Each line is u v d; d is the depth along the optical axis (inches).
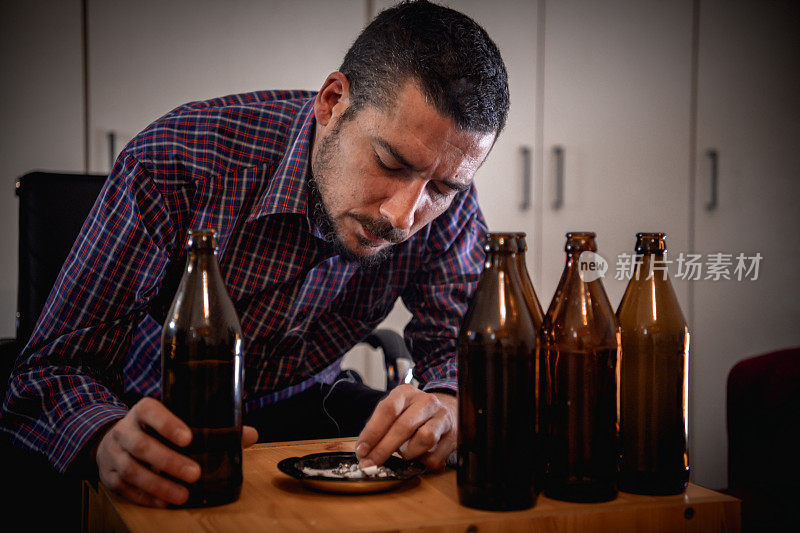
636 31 113.8
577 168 111.9
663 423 30.9
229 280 47.6
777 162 120.5
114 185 43.7
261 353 51.1
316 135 44.4
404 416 33.0
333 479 30.4
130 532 26.7
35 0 89.0
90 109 91.4
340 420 53.4
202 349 29.1
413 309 56.1
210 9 96.0
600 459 29.6
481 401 28.3
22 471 42.3
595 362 29.7
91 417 34.7
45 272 56.1
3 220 88.7
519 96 109.0
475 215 56.3
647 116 114.7
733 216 119.0
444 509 28.8
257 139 47.6
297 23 99.9
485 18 107.0
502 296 28.5
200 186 45.3
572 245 30.7
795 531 38.4
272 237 47.5
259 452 38.5
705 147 117.5
